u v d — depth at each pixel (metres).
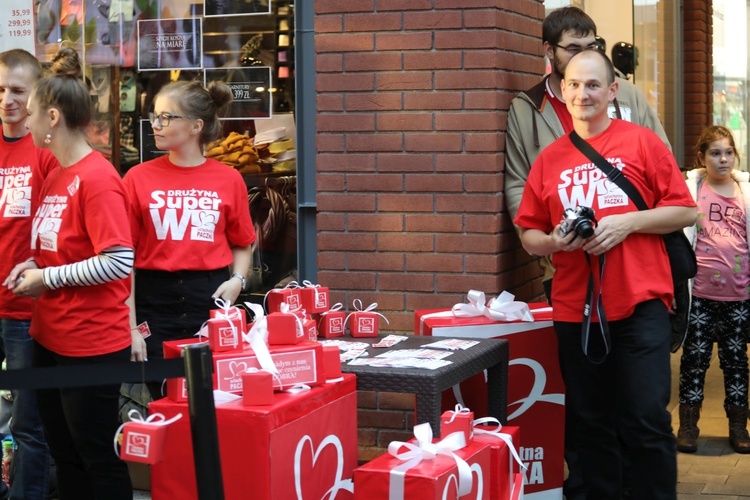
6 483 6.40
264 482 3.93
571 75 5.19
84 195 4.72
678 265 5.21
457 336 5.69
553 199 5.28
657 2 13.24
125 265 4.73
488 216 6.57
